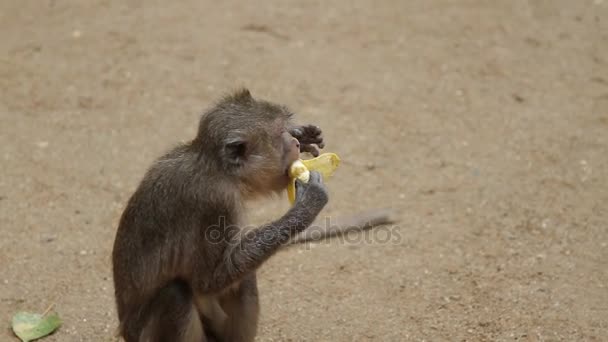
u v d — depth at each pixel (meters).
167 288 8.11
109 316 9.70
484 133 13.67
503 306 9.80
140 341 8.16
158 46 16.33
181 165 8.20
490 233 11.20
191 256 8.09
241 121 8.17
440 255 10.77
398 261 10.67
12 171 12.59
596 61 15.91
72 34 16.81
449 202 11.89
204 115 8.37
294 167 8.30
